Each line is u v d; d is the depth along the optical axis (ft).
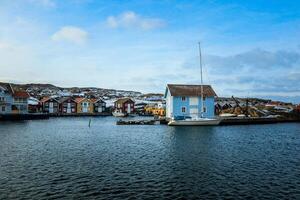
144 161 102.94
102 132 212.43
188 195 67.31
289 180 78.64
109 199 64.90
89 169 90.63
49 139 167.53
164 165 96.48
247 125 278.26
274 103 548.72
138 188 72.18
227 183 76.02
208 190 70.59
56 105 540.93
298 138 175.32
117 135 191.11
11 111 392.06
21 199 64.44
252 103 533.55
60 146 138.92
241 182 76.84
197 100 287.89
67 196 66.49
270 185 74.33
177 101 284.82
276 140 164.55
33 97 598.34
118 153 119.24
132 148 132.67
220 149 129.39
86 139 168.66
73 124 306.35
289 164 98.27
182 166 94.99
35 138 171.32
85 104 563.07
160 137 176.35
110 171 88.22
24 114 374.63
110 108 602.03
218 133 199.11
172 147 135.33
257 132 210.18
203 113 289.12
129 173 85.97
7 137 173.68
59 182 76.64
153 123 291.79
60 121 366.63
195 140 160.86
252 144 146.41
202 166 94.99
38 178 80.12
